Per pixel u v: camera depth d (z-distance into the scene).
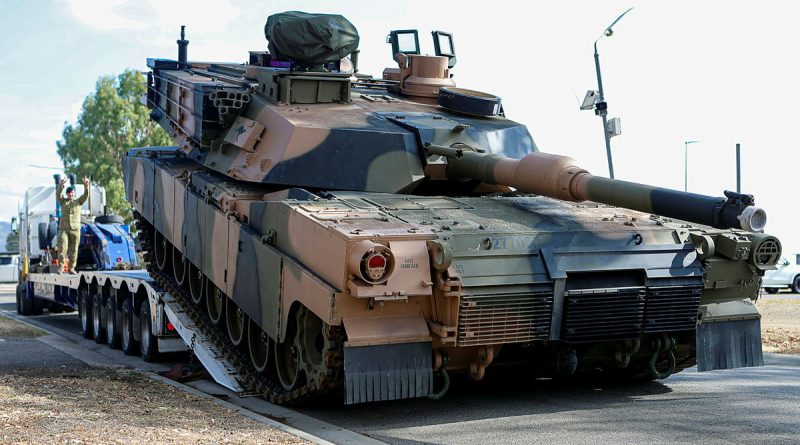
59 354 16.47
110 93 65.00
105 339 19.33
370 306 9.67
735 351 11.64
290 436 8.83
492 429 9.88
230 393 12.52
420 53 17.23
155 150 18.36
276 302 10.93
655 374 11.66
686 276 10.94
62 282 22.28
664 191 9.43
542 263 10.33
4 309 29.16
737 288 11.46
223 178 14.20
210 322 14.54
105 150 65.00
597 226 11.13
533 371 11.79
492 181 11.99
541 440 9.28
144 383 12.42
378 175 12.61
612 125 23.11
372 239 9.52
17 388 11.37
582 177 10.52
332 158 12.58
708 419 10.24
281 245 11.07
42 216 27.34
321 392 10.50
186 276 15.61
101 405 10.16
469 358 10.57
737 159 32.91
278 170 12.52
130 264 23.62
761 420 10.12
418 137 12.99
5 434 8.22
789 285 37.72
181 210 14.93
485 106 14.51
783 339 18.09
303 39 13.65
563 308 10.40
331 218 10.23
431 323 9.97
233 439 8.51
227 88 14.06
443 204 11.69
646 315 10.86
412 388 9.87
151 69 17.88
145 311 16.30
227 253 12.68
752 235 11.32
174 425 9.09
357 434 9.66
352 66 17.22
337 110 13.81
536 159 11.12
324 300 9.70
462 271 9.86
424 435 9.62
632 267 10.68
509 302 10.05
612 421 10.23
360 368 9.62
